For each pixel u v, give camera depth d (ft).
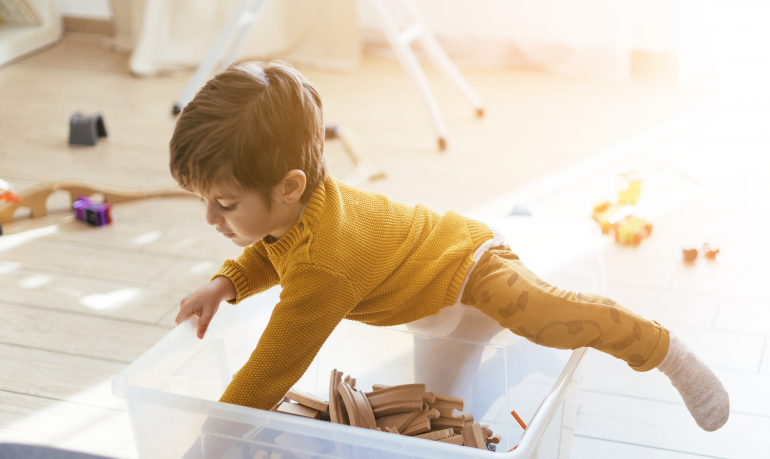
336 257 2.50
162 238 4.89
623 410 3.41
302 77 2.53
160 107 7.35
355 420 2.71
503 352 3.00
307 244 2.50
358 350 3.21
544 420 2.16
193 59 8.56
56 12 9.06
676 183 5.81
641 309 4.17
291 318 2.48
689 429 3.29
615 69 8.27
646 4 8.14
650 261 4.69
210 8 8.54
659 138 6.71
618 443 3.21
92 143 6.31
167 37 8.36
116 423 3.26
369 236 2.63
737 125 6.97
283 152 2.35
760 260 4.70
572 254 3.57
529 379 3.14
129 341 3.81
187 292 4.28
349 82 8.34
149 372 2.43
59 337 3.81
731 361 3.72
